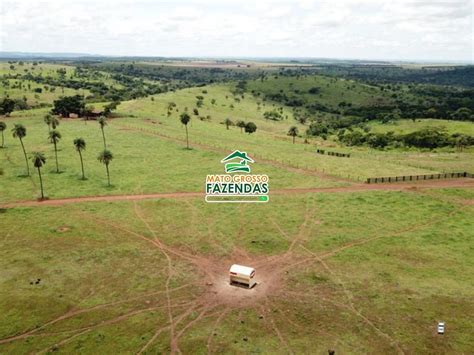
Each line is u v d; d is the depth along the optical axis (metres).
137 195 85.88
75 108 176.12
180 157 114.69
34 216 73.94
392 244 62.66
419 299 48.25
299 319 44.84
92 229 68.81
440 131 179.00
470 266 55.84
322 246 62.66
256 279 53.53
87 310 46.56
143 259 58.81
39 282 52.16
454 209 75.44
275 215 74.88
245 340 41.34
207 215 75.31
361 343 40.81
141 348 40.28
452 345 40.44
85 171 101.38
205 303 48.06
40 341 41.34
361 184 90.94
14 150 120.06
